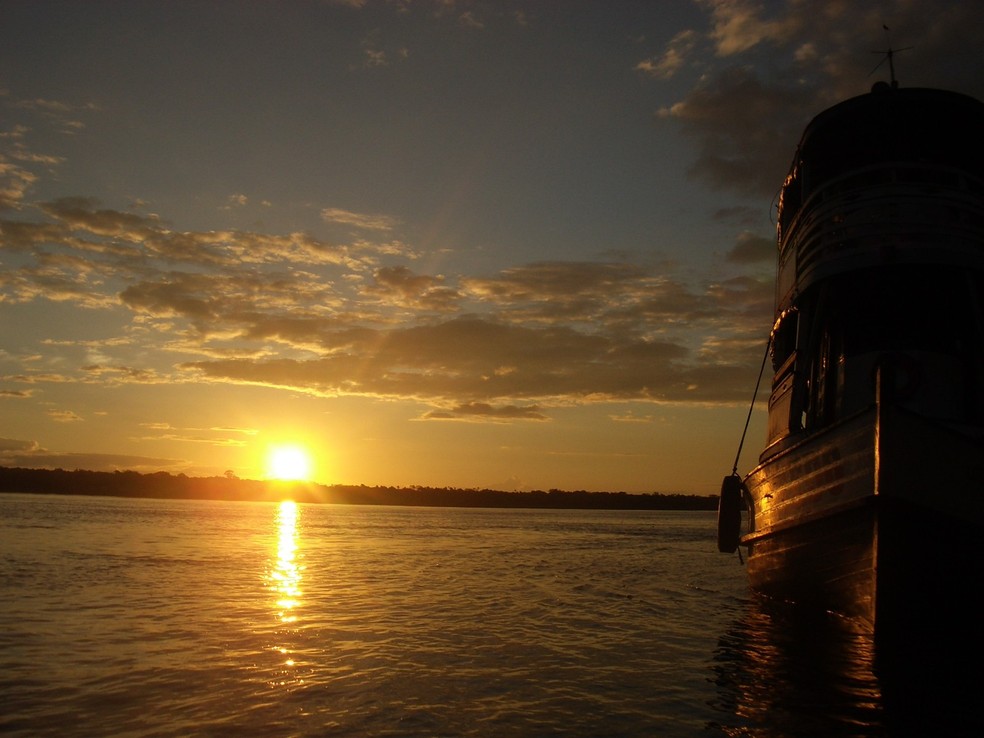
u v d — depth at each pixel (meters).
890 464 12.85
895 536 12.84
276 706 10.41
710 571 31.70
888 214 15.46
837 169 17.95
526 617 18.44
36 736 9.12
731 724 9.86
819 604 15.26
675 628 17.06
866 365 15.71
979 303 15.45
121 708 10.27
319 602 20.44
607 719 10.05
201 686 11.41
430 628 16.69
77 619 16.80
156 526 57.38
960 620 12.92
